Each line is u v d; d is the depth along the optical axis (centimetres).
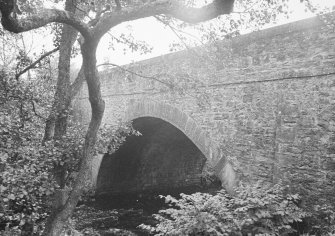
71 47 698
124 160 1570
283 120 714
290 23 702
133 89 1248
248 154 789
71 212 431
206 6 356
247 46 794
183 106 989
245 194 679
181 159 1798
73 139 665
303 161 674
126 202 1455
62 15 354
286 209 629
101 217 1181
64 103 673
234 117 827
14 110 639
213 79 878
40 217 598
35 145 614
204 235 599
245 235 634
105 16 384
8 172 442
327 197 630
